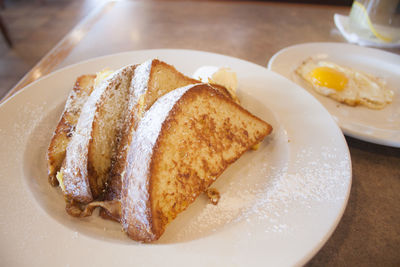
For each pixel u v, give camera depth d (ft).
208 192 0.69
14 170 0.68
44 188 0.68
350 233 0.64
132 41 1.25
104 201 0.66
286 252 0.55
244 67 0.98
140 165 0.62
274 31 1.41
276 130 0.81
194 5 1.62
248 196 0.68
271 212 0.61
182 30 1.36
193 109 0.69
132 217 0.61
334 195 0.62
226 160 0.72
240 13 1.56
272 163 0.75
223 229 0.59
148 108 0.71
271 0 1.87
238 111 0.76
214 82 0.87
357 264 0.60
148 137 0.64
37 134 0.77
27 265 0.53
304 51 1.21
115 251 0.55
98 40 1.25
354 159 0.79
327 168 0.68
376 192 0.72
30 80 1.02
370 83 1.08
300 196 0.63
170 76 0.76
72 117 0.77
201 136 0.69
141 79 0.73
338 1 1.92
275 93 0.90
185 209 0.65
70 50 1.18
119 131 0.74
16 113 0.79
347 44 1.26
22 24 2.68
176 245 0.57
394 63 1.18
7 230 0.57
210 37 1.32
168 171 0.63
